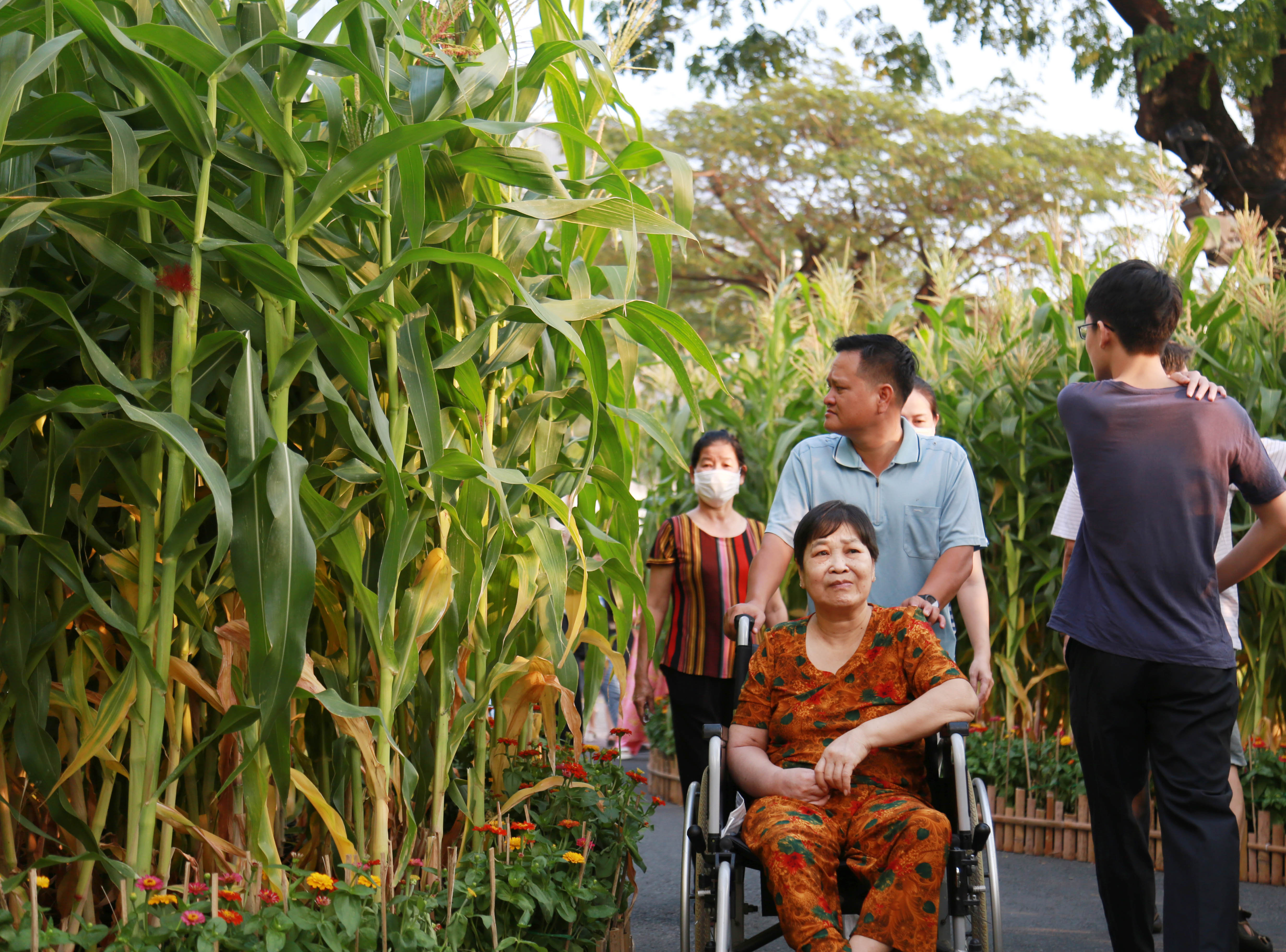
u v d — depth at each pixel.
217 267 2.56
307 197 2.60
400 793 2.85
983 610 3.86
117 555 2.40
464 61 2.86
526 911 2.79
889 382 3.46
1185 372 3.17
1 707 2.43
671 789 7.64
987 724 6.36
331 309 2.48
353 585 2.62
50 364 2.52
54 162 2.57
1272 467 3.01
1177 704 2.91
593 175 3.04
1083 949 4.06
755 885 5.48
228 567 2.56
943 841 2.64
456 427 2.86
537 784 3.21
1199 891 2.78
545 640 3.28
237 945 2.23
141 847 2.30
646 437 8.20
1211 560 2.94
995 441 6.23
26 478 2.46
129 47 2.11
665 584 4.72
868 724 2.84
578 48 2.68
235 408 2.25
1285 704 5.79
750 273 25.11
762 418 7.46
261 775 2.44
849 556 3.02
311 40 2.35
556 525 3.17
